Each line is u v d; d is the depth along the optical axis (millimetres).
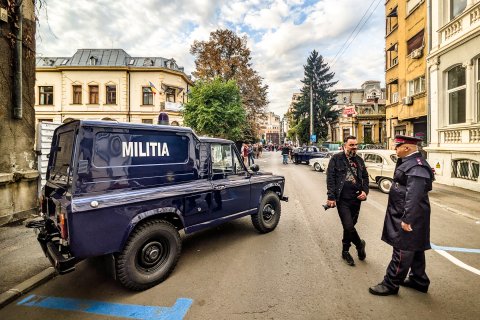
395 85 17875
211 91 14547
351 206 3721
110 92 28203
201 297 2896
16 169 5883
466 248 4207
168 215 3547
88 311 2688
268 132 124688
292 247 4309
